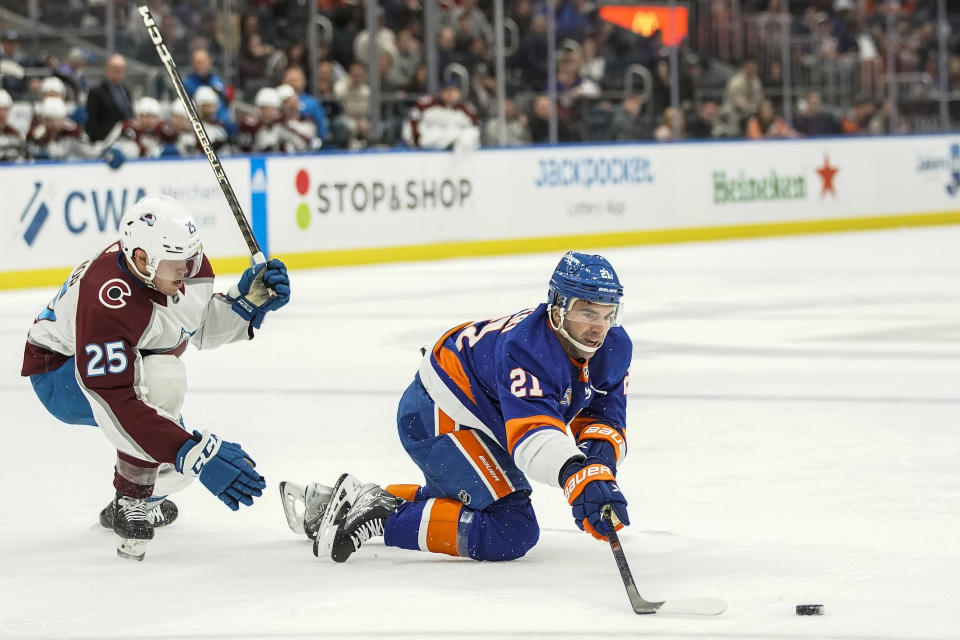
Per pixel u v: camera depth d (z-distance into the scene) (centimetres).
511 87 4150
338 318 2525
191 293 990
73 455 1381
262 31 3928
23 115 3556
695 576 916
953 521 1072
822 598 859
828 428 1480
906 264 3416
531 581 907
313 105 3631
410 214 3688
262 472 1284
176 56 3850
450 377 937
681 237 4181
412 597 870
